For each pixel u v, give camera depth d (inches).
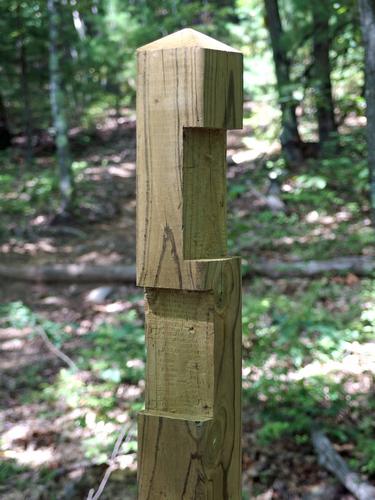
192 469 52.9
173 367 54.7
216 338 53.6
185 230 53.0
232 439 56.4
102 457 166.1
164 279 53.5
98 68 640.4
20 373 233.3
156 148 53.1
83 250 400.2
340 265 304.5
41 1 512.4
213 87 52.1
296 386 189.2
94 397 199.5
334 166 453.1
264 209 414.6
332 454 159.5
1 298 321.4
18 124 732.7
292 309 252.4
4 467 167.8
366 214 387.9
